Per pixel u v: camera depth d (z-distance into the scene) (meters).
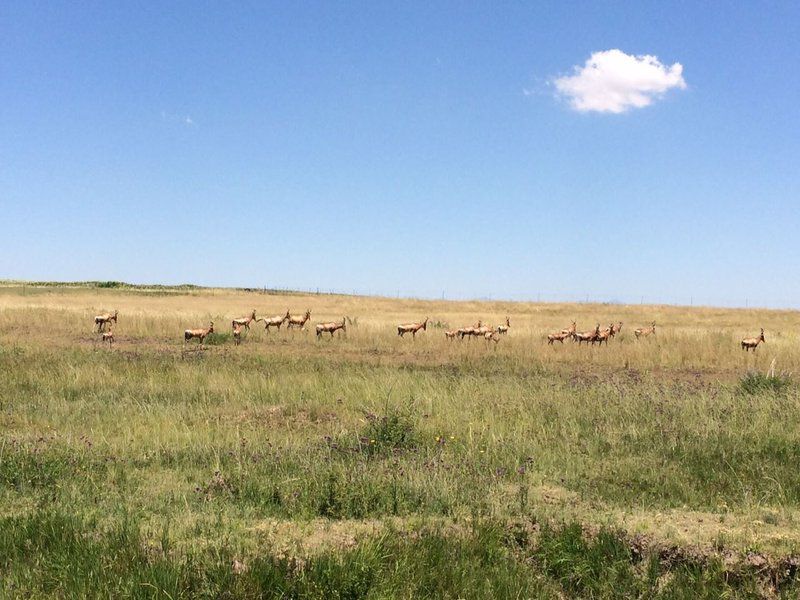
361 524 7.27
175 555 6.18
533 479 9.13
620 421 12.59
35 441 10.59
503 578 6.23
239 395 15.26
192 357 22.31
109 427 12.02
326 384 16.45
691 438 11.16
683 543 6.83
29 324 32.69
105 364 19.30
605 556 6.70
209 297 68.00
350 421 12.86
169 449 10.55
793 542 6.74
